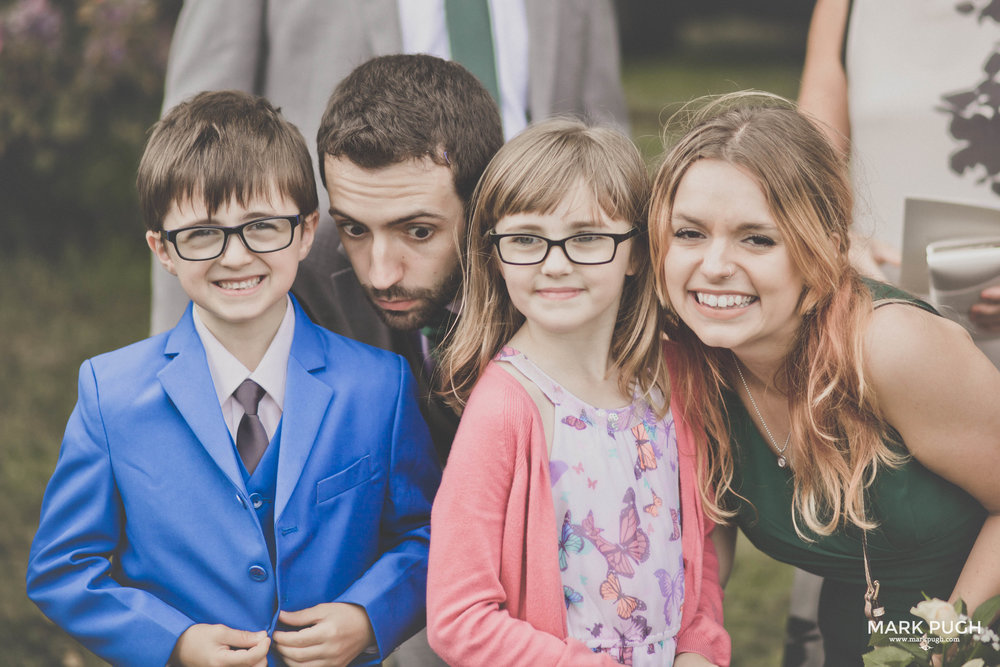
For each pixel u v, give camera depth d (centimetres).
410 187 190
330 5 240
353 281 227
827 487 188
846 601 211
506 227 178
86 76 590
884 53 240
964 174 233
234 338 186
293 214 184
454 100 198
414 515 198
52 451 424
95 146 632
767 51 1745
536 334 185
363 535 190
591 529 179
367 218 192
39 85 598
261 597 181
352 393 191
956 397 181
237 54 241
